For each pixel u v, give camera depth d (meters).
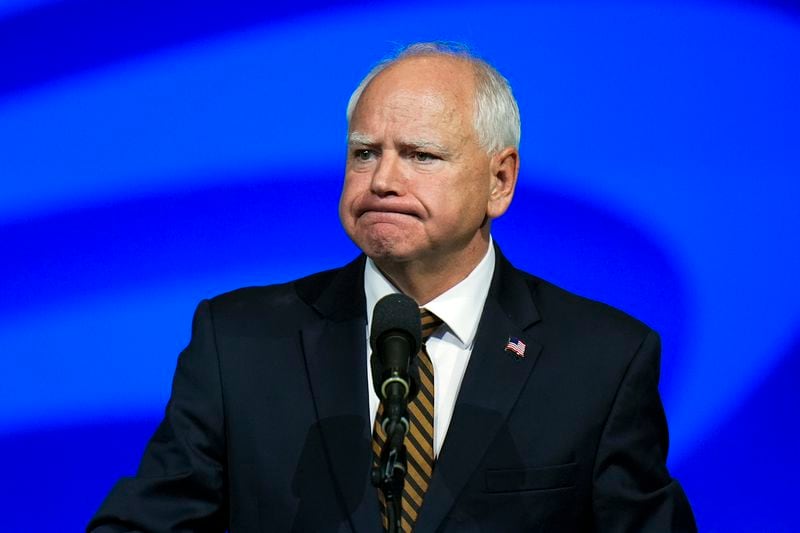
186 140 10.64
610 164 10.58
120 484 7.48
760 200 10.50
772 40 10.54
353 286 7.95
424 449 7.33
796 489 10.48
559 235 10.56
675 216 10.53
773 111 10.51
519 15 10.61
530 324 7.78
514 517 7.25
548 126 10.60
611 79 10.59
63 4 10.66
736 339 10.49
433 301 7.66
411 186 7.09
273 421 7.51
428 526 7.11
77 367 10.59
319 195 10.65
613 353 7.68
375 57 10.64
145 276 10.60
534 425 7.43
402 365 6.06
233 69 10.66
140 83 10.63
